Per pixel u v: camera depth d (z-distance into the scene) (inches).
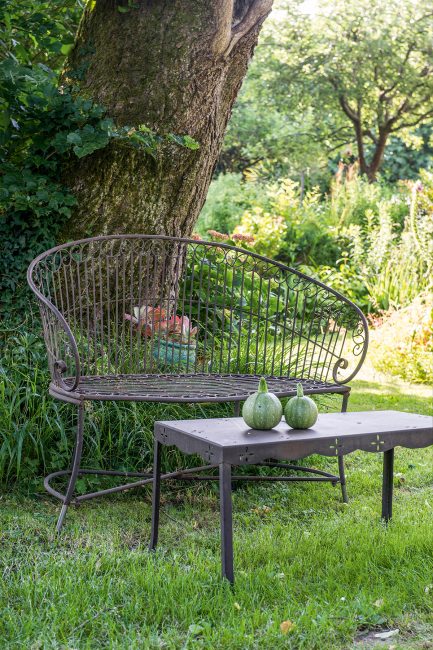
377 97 645.9
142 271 168.1
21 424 133.6
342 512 131.6
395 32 597.6
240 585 94.3
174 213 170.2
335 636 83.4
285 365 169.6
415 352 276.5
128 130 155.8
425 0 590.9
